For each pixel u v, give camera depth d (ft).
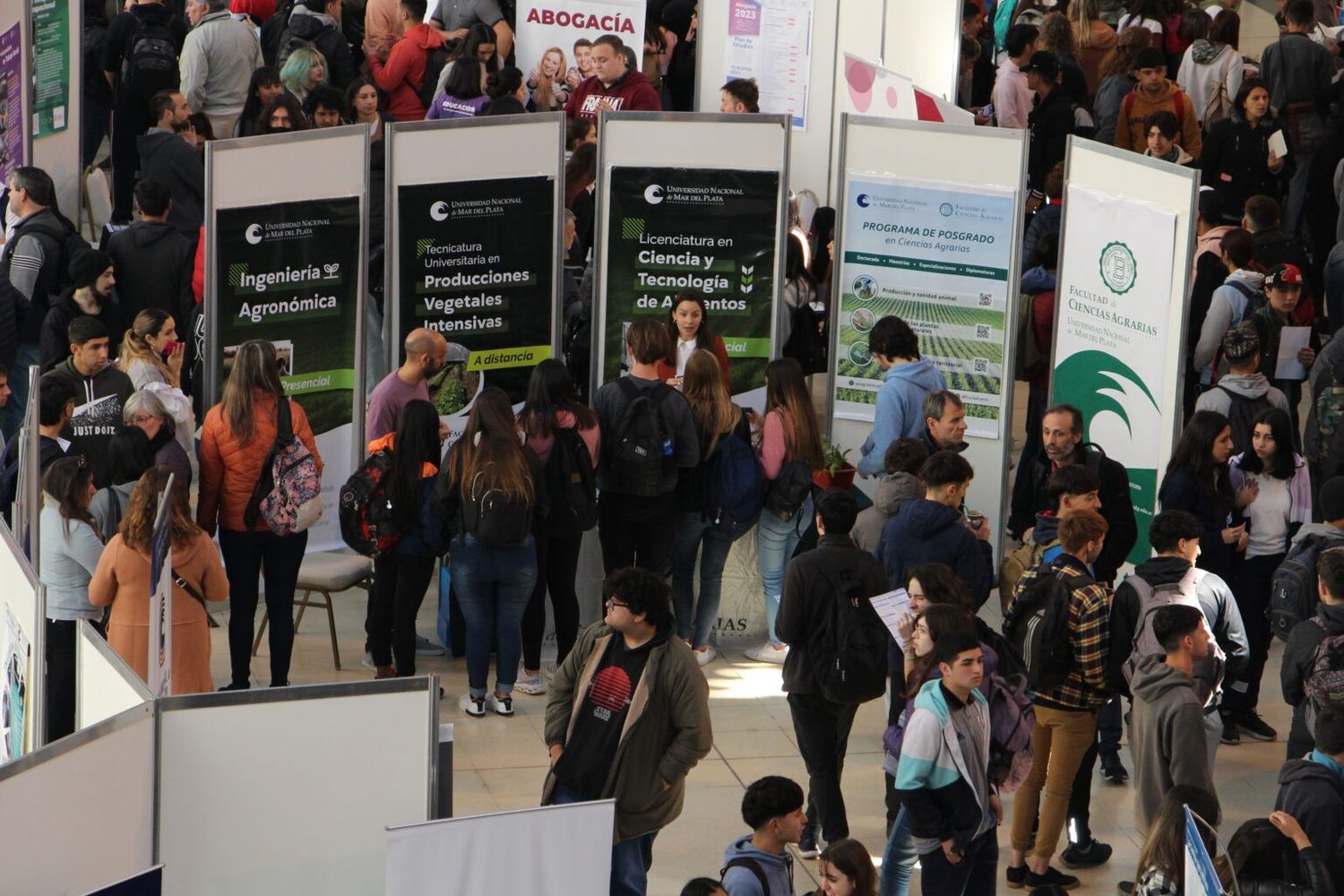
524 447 36.50
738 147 41.88
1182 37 70.54
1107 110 62.64
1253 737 38.01
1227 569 36.29
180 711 20.99
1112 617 30.63
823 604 30.35
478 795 33.91
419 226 40.42
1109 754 35.68
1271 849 24.09
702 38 60.85
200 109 58.39
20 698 25.03
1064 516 31.12
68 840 19.88
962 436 38.52
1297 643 30.78
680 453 38.09
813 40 60.59
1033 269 47.67
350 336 40.57
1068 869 32.42
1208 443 35.68
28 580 23.94
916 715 26.40
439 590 42.68
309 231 39.32
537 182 41.34
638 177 41.81
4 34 49.75
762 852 25.13
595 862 21.01
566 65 61.26
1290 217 62.75
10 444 34.71
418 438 35.68
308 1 63.26
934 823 26.30
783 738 37.14
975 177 42.32
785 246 42.63
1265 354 44.91
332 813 21.97
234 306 38.58
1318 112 61.82
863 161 43.04
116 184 59.41
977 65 70.08
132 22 59.77
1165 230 38.55
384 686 21.93
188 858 21.34
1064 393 42.80
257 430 35.06
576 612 38.78
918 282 43.27
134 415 34.99
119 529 30.81
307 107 52.13
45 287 43.57
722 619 41.88
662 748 27.17
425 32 60.13
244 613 36.14
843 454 43.29
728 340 42.98
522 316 42.01
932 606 27.84
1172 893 23.45
